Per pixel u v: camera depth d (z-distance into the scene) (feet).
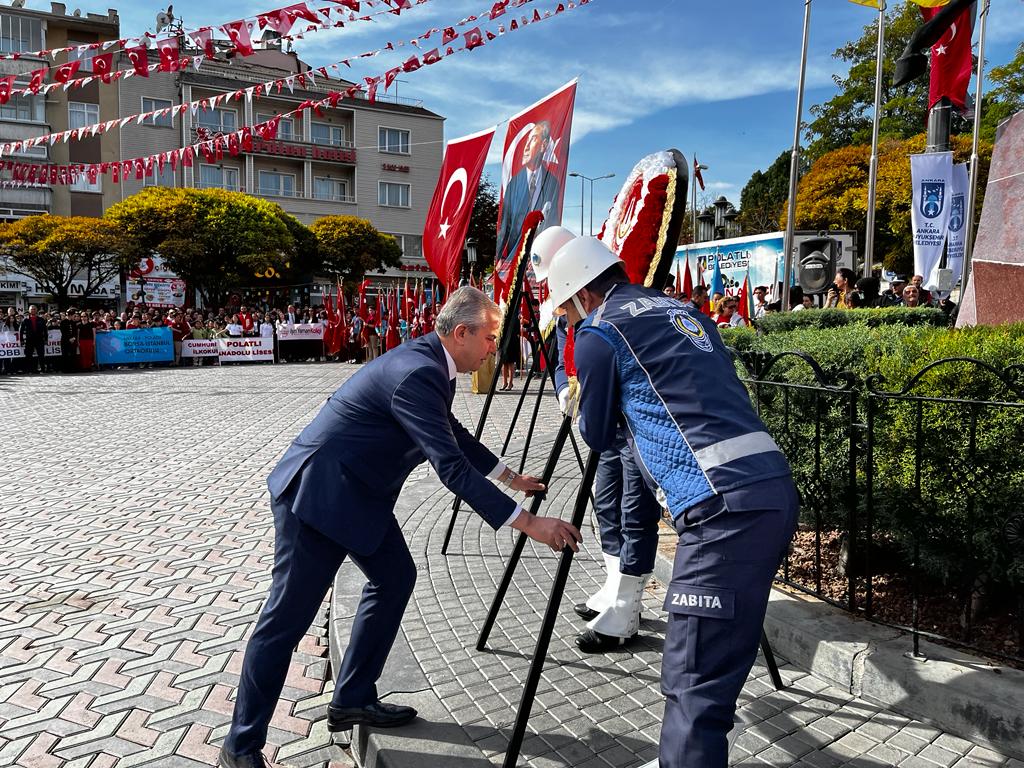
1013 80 88.99
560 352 10.64
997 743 8.05
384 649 8.80
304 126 145.69
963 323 18.95
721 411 6.34
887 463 10.61
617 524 11.34
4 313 71.10
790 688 9.55
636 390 6.66
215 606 13.37
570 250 7.57
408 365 7.97
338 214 149.38
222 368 73.10
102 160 125.18
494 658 10.53
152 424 34.65
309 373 65.67
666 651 6.37
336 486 7.89
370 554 8.20
